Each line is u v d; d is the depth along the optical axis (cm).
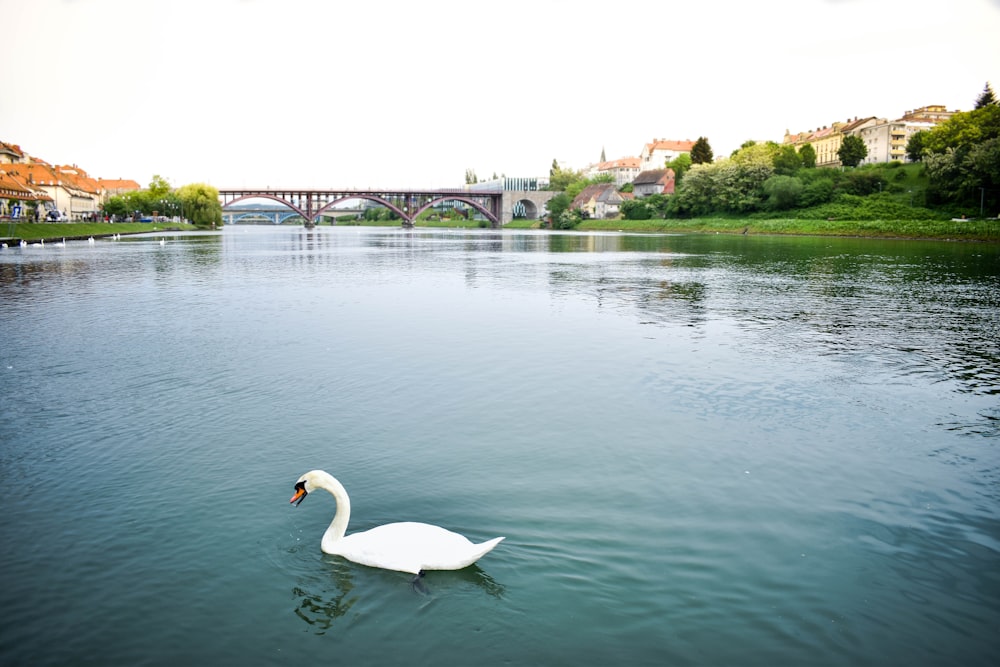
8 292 3466
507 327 2430
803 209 12331
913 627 720
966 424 1373
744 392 1588
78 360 1881
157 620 727
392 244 9631
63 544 878
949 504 1009
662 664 660
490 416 1397
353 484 1057
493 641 691
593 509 978
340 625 717
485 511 968
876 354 2003
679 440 1267
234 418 1375
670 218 15075
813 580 803
